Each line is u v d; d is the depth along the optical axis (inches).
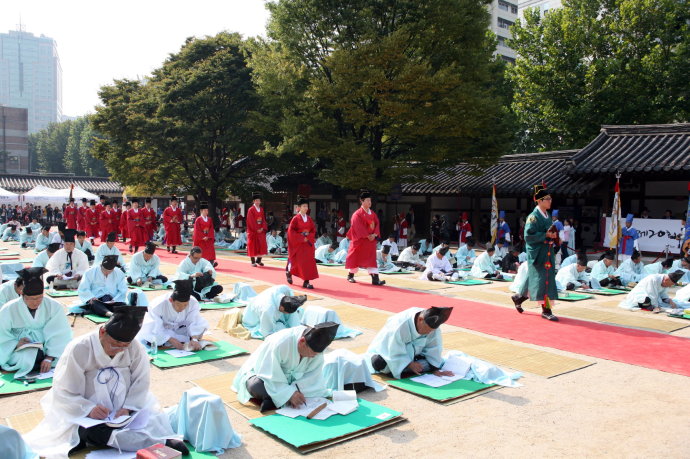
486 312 361.1
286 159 955.3
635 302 376.5
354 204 1091.9
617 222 523.8
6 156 2888.8
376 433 167.0
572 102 1024.9
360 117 732.0
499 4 2215.8
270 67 785.6
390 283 486.0
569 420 179.8
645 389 212.1
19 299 219.0
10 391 196.1
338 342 275.9
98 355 150.1
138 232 741.3
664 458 153.0
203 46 1035.9
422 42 719.7
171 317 255.0
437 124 708.7
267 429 164.7
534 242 341.4
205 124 971.9
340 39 719.1
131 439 148.9
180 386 205.3
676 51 960.9
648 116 960.9
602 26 1027.9
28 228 791.1
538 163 901.2
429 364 225.0
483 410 187.6
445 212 1000.9
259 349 186.5
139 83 1120.8
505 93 1191.6
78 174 2682.1
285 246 801.6
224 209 1322.6
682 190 737.0
